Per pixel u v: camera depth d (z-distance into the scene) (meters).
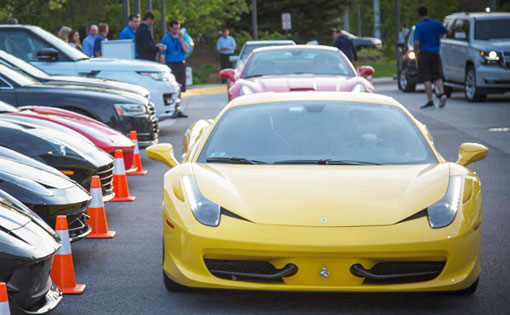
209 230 9.92
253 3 78.56
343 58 26.83
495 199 17.69
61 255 11.25
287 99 13.12
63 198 11.95
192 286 10.09
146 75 30.22
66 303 10.71
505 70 39.94
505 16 42.59
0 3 51.38
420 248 9.70
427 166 11.41
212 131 12.36
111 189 16.59
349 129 12.24
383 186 10.57
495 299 10.65
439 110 37.34
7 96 22.95
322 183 10.67
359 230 9.74
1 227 9.05
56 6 51.81
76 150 15.56
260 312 10.19
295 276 9.77
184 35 46.47
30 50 29.25
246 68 26.48
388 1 75.75
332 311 10.22
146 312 10.26
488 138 27.41
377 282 9.81
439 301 10.58
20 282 8.87
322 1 104.94
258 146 11.91
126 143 19.56
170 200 10.60
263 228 9.81
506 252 13.12
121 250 13.65
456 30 44.22
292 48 27.34
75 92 23.44
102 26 40.38
